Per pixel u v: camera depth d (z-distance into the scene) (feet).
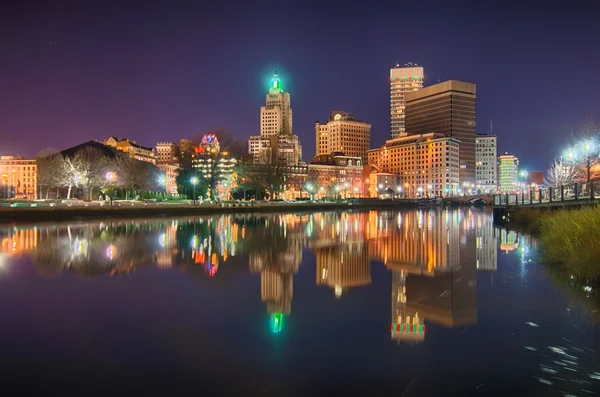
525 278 55.83
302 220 224.12
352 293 50.16
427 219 232.73
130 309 43.60
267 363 29.78
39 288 53.26
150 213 252.83
